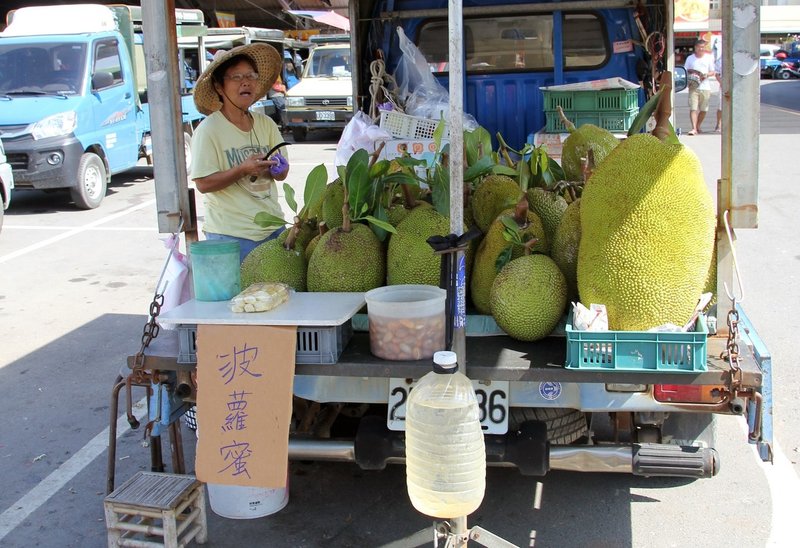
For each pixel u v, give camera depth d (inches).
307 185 123.2
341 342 101.5
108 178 404.8
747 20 91.8
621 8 195.9
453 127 90.2
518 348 101.9
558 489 132.6
